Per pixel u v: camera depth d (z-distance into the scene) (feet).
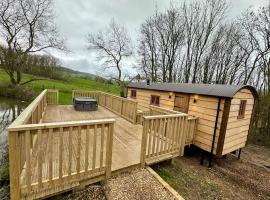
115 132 17.93
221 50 54.19
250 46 45.37
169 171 14.19
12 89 54.29
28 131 7.32
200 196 12.62
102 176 10.21
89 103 27.32
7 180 13.15
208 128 20.45
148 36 64.80
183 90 24.21
